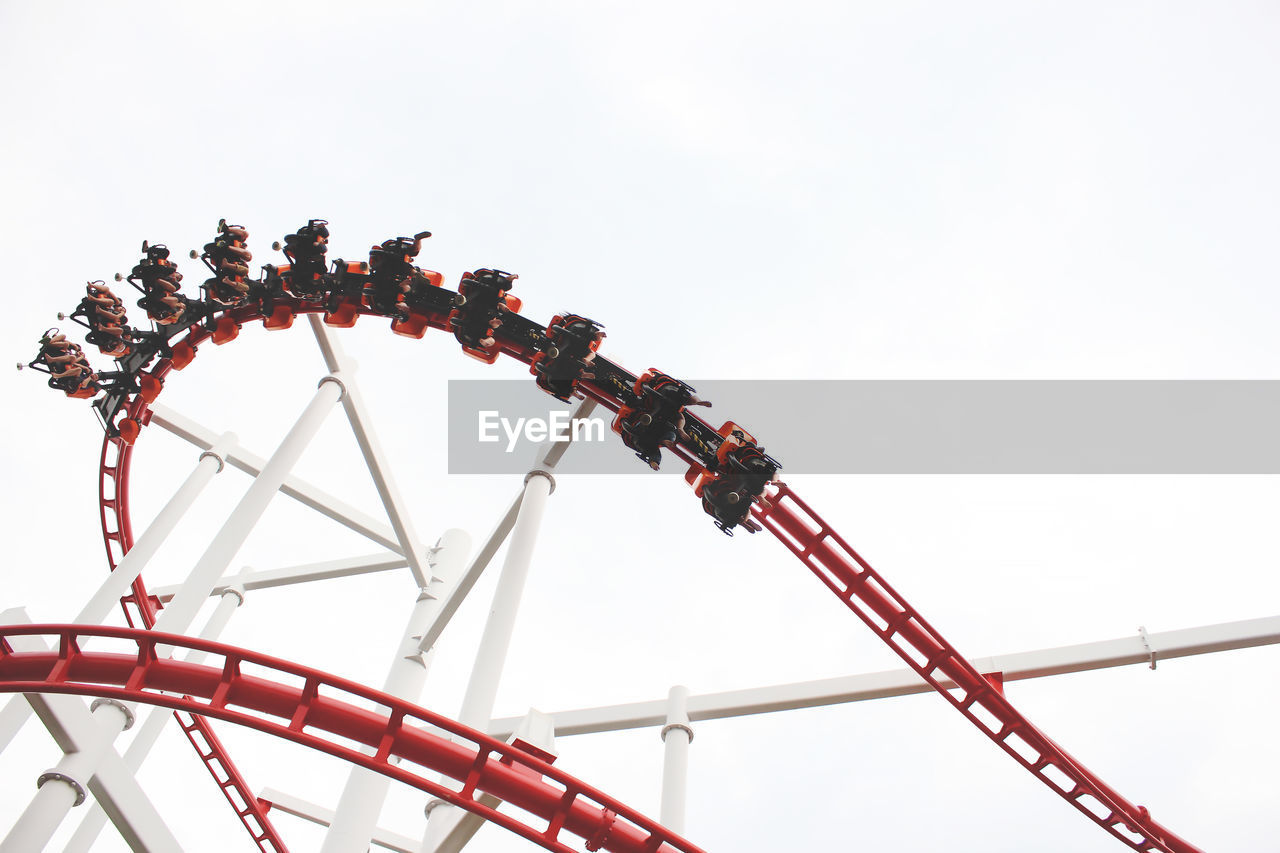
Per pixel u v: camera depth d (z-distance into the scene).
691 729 13.95
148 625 17.50
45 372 13.13
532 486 13.27
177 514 15.87
